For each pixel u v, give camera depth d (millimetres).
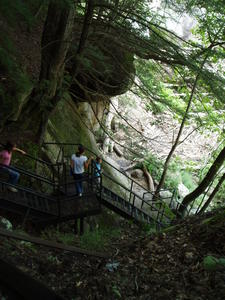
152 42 14531
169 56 14203
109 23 14750
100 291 5762
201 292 5320
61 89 13750
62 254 7363
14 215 10914
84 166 12102
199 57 14859
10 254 6277
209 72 13805
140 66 17797
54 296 3797
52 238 10734
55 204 11492
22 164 12672
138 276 6234
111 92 18234
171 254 6809
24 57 14258
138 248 7645
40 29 16375
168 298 5332
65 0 9070
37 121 13812
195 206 23375
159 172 24797
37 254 6883
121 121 26562
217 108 18656
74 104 20281
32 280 3691
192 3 14109
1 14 6645
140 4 15797
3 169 10562
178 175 25516
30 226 10891
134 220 13844
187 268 6133
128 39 14812
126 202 14031
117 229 14461
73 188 13250
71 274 6395
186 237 7363
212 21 15422
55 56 12750
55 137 16766
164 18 15977
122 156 25719
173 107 17312
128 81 17328
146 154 24922
